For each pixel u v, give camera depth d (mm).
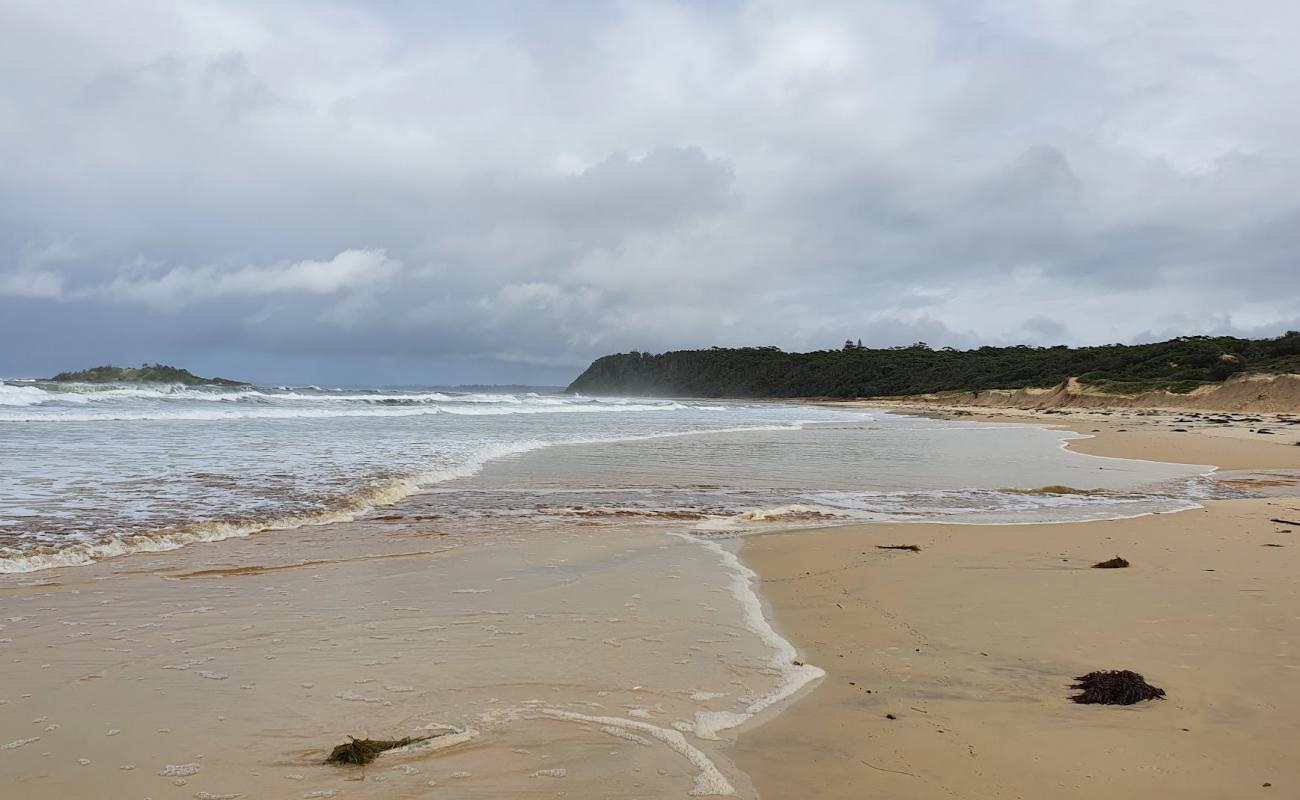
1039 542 9383
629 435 26719
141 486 11477
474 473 15195
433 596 6562
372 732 3943
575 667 4945
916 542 9375
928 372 118625
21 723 3949
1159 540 9539
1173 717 4195
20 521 8719
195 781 3408
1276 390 54812
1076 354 95812
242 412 32094
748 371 150625
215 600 6270
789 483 15180
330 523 9852
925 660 5164
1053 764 3654
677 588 7055
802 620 6125
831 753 3781
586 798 3320
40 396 31516
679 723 4125
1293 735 3959
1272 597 6766
